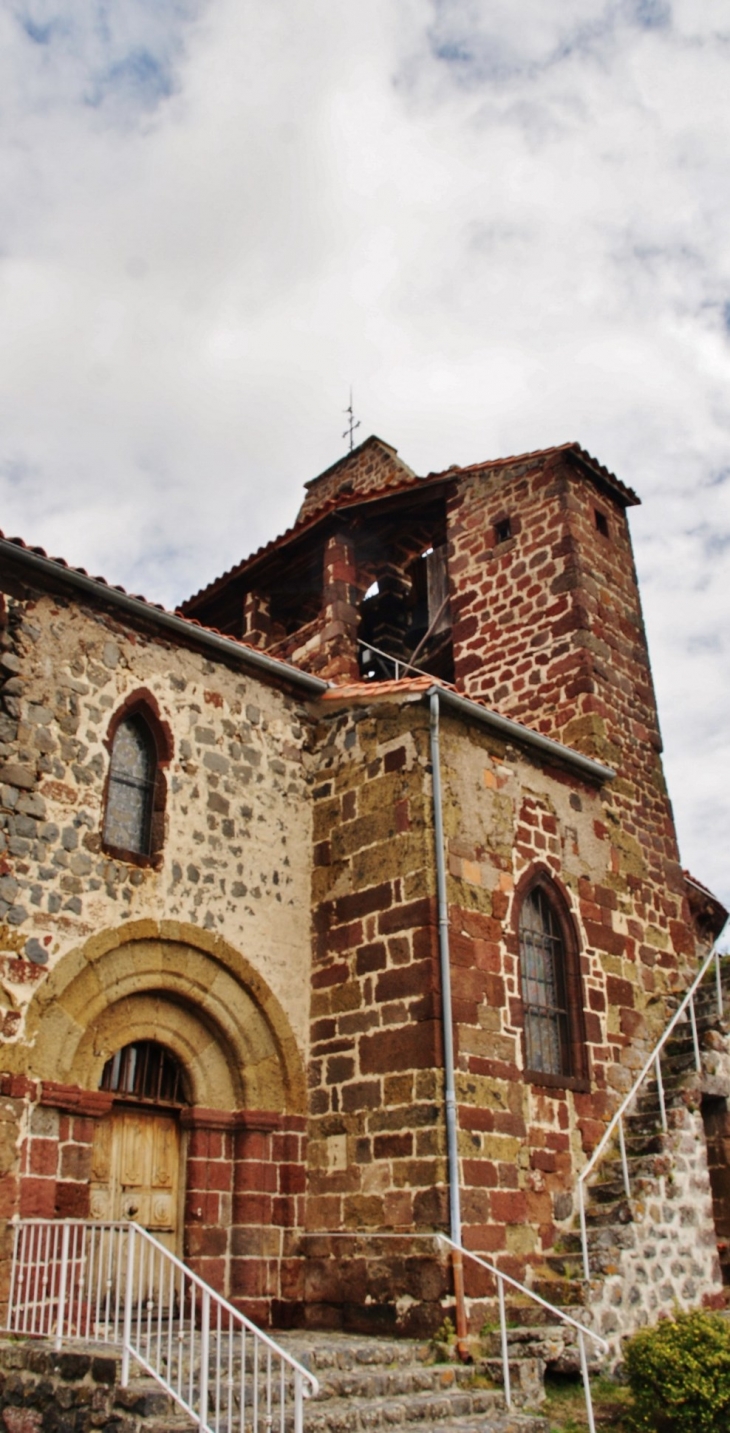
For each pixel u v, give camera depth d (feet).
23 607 35.29
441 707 40.42
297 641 58.59
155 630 39.34
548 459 56.18
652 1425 27.71
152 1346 29.12
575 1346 31.42
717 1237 41.96
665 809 51.75
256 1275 35.81
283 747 42.96
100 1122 34.63
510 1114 36.60
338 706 43.80
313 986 40.32
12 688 34.22
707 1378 27.63
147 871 36.63
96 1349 26.30
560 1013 41.60
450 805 39.29
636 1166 38.50
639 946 46.26
